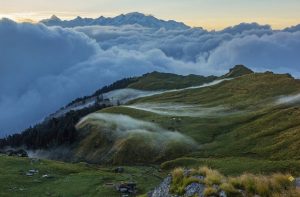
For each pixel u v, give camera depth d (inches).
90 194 2987.2
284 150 4901.6
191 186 1322.6
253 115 6978.4
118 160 6269.7
